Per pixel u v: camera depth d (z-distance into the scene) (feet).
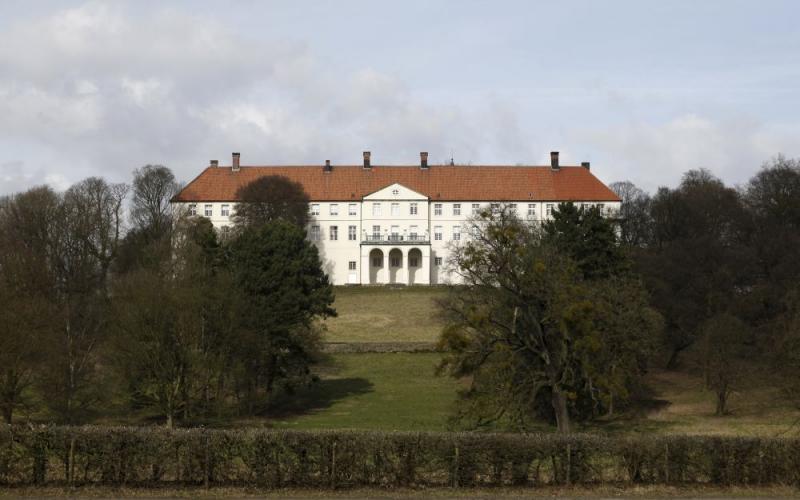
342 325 347.36
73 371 174.09
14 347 158.40
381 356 295.07
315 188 492.13
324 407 224.53
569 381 141.28
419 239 479.82
